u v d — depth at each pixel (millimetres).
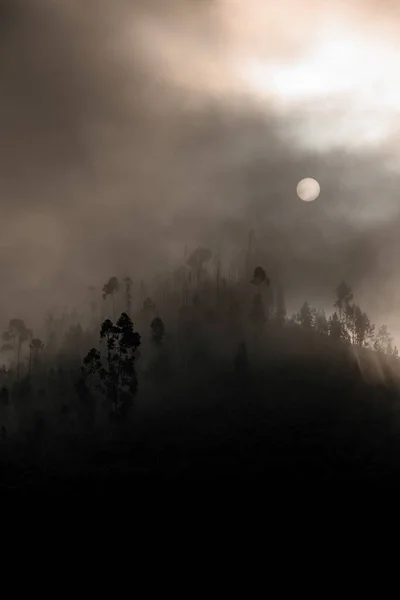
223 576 76688
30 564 80000
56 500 100750
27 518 94062
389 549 83750
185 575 76938
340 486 103438
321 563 79938
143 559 81125
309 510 95375
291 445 120062
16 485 108125
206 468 111000
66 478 110375
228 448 119312
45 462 120188
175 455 117375
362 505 96750
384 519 92188
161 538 87000
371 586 74312
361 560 80750
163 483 105562
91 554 82812
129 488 104062
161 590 73062
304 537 87125
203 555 82188
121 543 85812
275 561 80438
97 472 112188
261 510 95375
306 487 103188
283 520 92188
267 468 110438
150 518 93312
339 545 84812
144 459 116812
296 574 77188
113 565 79688
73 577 76562
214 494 101062
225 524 91125
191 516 93750
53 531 89625
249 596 71750
